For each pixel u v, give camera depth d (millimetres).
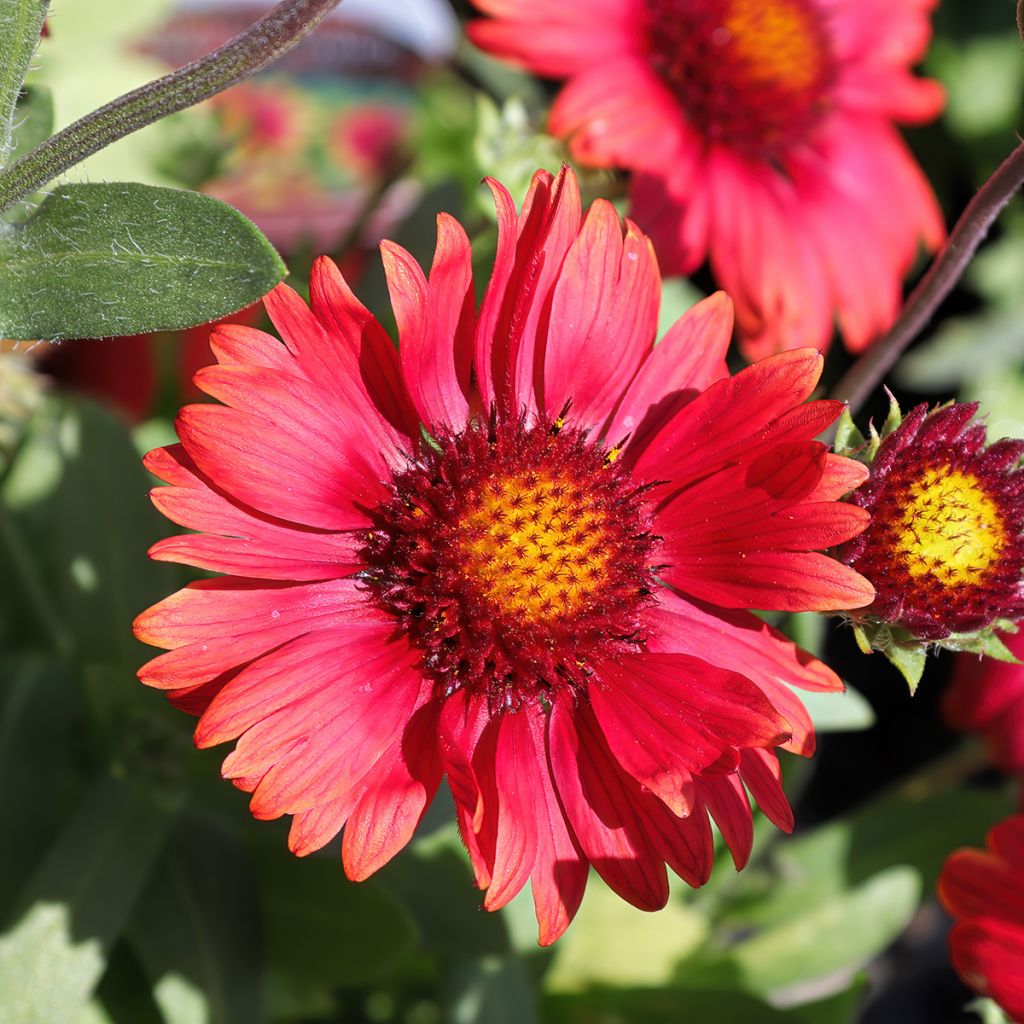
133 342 371
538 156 306
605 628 261
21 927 272
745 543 255
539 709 259
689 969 327
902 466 263
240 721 236
